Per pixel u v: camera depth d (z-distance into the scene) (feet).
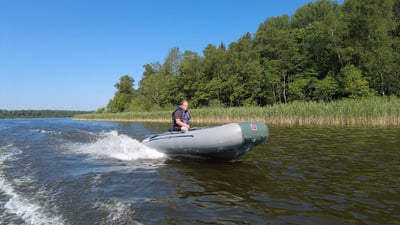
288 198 12.34
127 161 21.98
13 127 73.87
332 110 50.60
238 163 19.97
